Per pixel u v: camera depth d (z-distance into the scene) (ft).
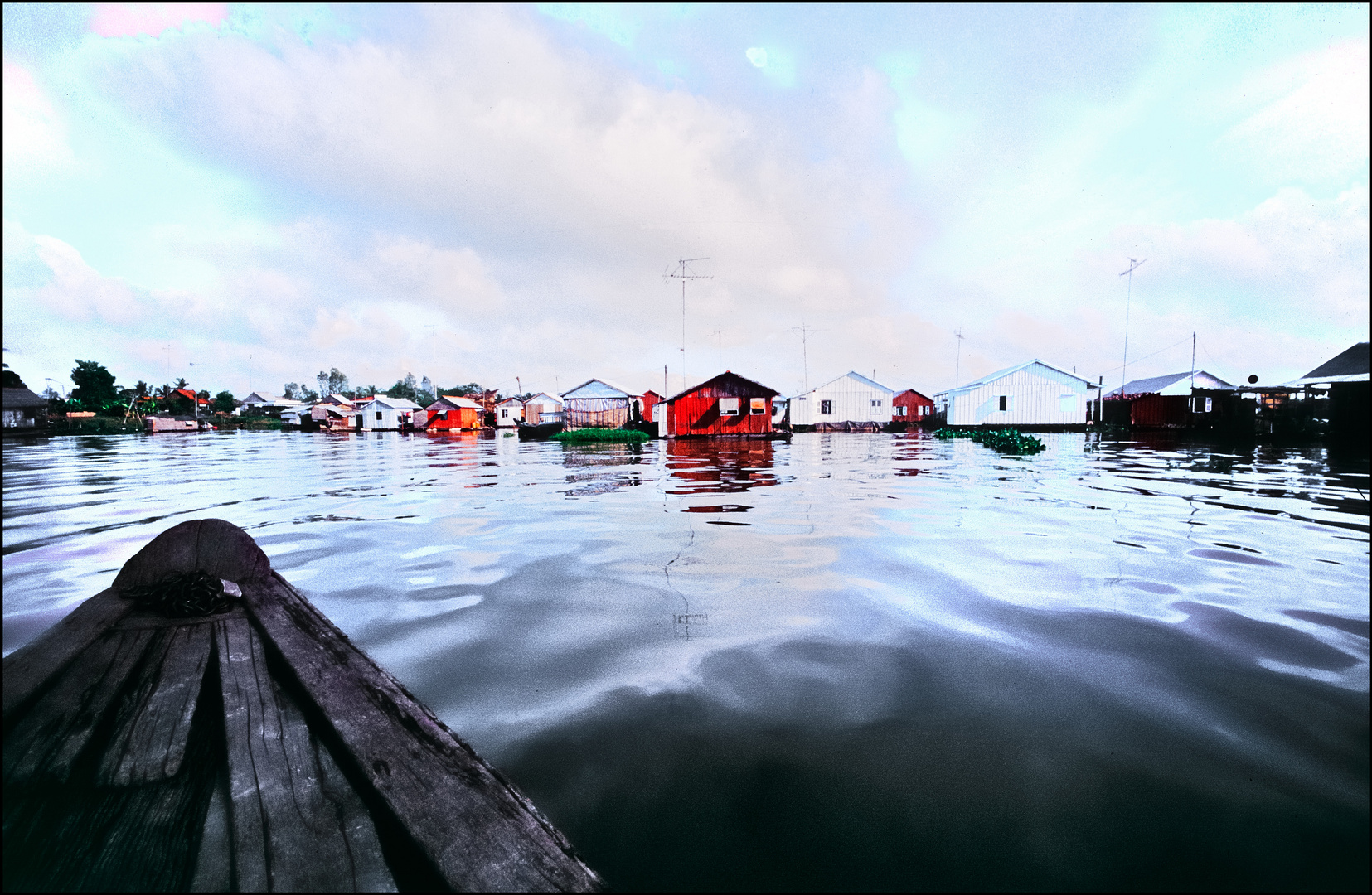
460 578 15.30
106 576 16.71
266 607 10.07
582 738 7.62
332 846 4.66
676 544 18.85
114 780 5.46
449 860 4.66
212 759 5.96
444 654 10.40
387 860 4.91
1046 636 11.05
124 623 9.18
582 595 13.79
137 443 104.42
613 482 36.37
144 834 4.84
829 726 7.93
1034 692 8.85
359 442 103.81
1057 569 15.57
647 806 6.31
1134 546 18.03
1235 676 9.30
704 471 43.34
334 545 19.34
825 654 10.30
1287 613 12.15
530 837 5.05
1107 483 32.96
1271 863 5.46
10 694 6.65
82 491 34.78
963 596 13.46
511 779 6.75
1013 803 6.35
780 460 52.31
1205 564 16.01
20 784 5.37
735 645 10.75
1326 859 5.49
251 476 43.39
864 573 15.35
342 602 13.38
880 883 5.28
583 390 118.83
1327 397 70.18
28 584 15.90
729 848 5.70
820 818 6.12
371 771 5.63
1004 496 28.35
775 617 12.21
